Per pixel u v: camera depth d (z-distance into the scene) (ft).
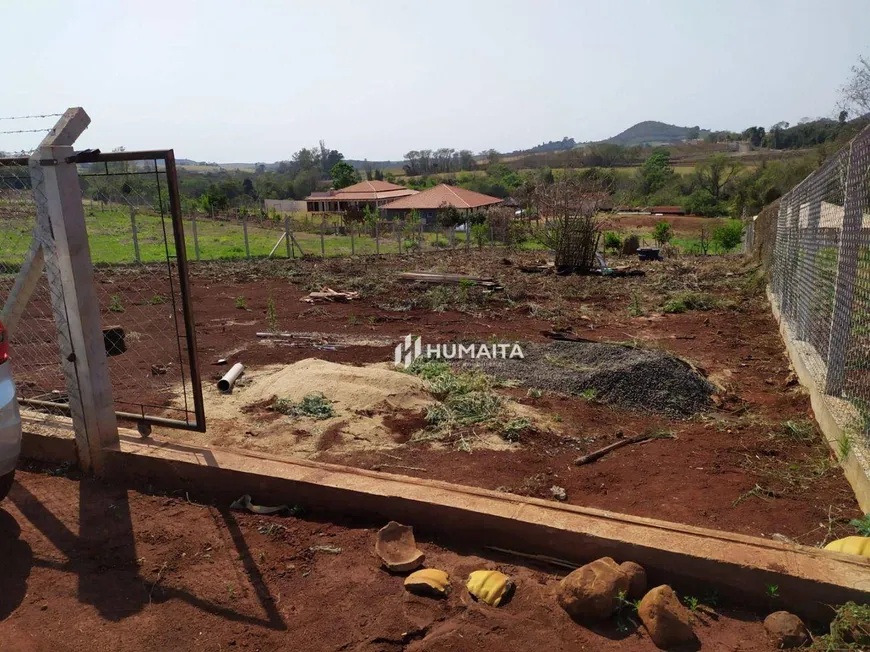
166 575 10.07
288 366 22.31
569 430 18.20
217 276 53.11
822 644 8.12
